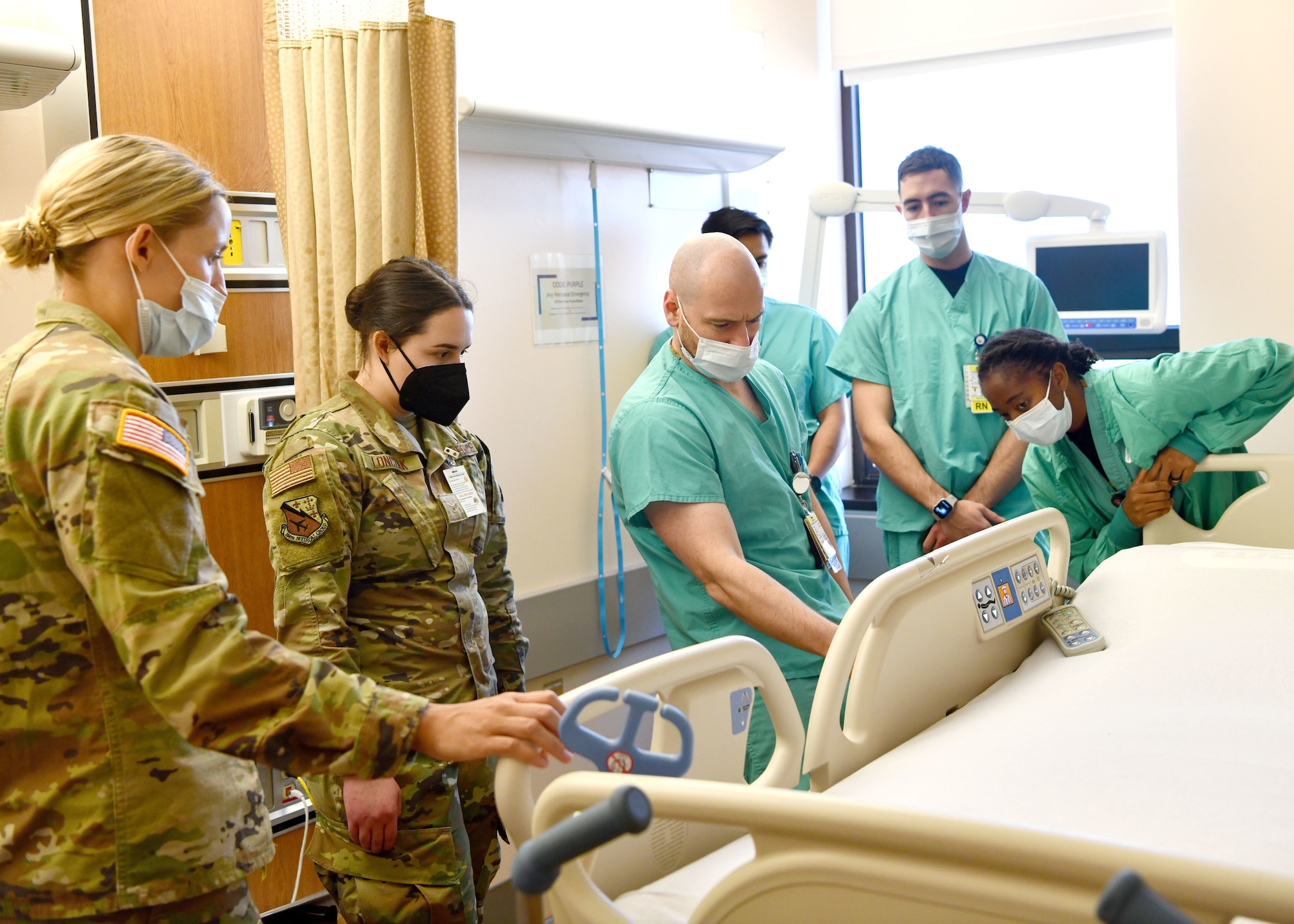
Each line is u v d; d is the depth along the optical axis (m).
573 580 2.99
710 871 1.23
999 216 3.73
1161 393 2.25
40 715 1.08
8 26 1.79
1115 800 1.21
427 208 2.07
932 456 2.86
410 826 1.67
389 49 1.99
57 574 1.07
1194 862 0.73
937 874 0.83
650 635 3.21
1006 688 1.67
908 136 3.93
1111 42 3.45
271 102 2.17
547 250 2.88
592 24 3.04
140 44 2.05
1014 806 1.22
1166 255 3.20
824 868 0.88
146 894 1.11
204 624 1.04
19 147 1.91
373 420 1.69
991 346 2.29
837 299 4.08
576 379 2.99
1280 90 2.77
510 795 1.08
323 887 2.39
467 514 1.76
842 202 3.30
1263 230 2.83
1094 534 2.49
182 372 2.14
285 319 2.31
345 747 1.04
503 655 1.92
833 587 2.17
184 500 1.07
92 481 1.02
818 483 3.07
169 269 1.19
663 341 3.24
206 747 1.03
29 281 1.92
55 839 1.09
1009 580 1.77
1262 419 2.27
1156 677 1.57
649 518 2.00
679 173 3.32
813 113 3.86
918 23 3.74
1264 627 1.67
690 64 3.40
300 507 1.56
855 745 1.45
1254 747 1.32
